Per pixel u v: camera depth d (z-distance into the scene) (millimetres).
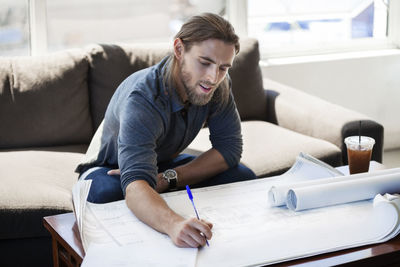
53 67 2346
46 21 2705
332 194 1369
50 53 2525
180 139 1679
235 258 1141
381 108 3354
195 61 1437
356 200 1405
